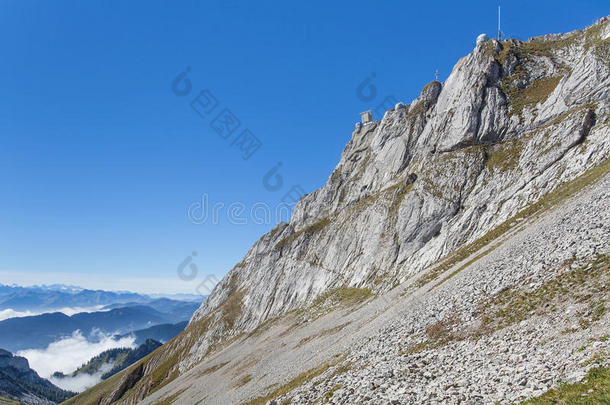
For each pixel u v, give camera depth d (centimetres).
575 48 9669
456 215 8150
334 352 4606
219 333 15488
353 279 10412
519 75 9594
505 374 1845
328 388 2945
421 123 13300
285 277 14375
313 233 14888
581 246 2831
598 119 6744
